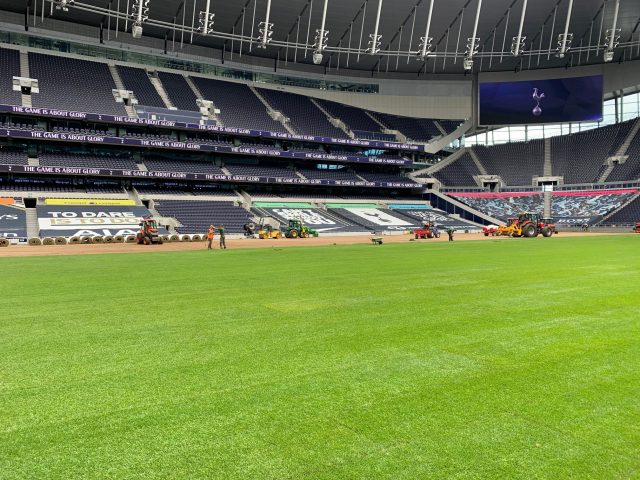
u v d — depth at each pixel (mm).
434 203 65062
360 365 5336
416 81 68812
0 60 46094
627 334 6711
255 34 55062
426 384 4742
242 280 12523
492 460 3303
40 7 47500
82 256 21625
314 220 50844
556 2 50812
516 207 63188
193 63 58625
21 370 5148
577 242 32188
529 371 5137
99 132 46250
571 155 67625
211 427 3787
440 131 69000
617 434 3691
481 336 6617
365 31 55375
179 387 4652
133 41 54844
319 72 66062
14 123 43406
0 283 11891
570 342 6293
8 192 39875
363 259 19266
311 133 57844
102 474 3129
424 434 3676
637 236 41812
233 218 46719
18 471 3166
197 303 9102
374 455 3359
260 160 56938
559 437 3641
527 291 10523
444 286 11344
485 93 66125
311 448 3455
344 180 58531
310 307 8711
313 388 4625
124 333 6766
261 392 4523
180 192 49438
